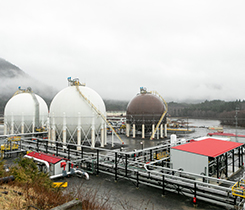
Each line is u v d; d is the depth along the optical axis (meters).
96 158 26.67
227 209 15.56
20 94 59.38
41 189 10.45
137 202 16.58
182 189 17.95
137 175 20.03
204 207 15.91
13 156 34.69
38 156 24.75
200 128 102.56
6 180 11.29
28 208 8.16
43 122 62.84
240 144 28.55
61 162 22.69
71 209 8.40
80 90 40.91
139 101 60.88
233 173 26.12
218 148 24.88
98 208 9.91
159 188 19.56
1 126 102.50
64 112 37.44
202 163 21.41
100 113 40.06
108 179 22.52
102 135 41.28
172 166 23.84
